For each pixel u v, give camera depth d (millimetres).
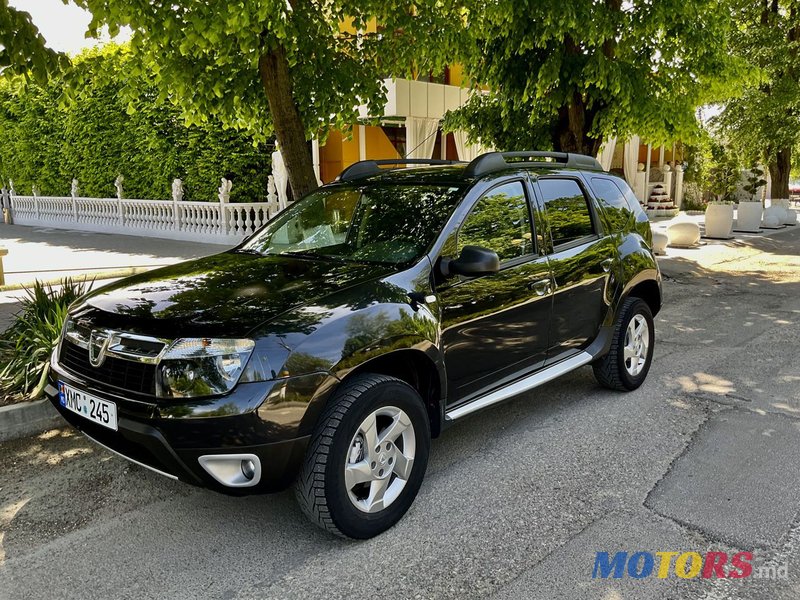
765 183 29266
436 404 3656
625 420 4789
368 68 7613
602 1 9125
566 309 4570
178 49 6562
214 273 3764
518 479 3873
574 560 3043
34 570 3021
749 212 18906
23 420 4543
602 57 8969
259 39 6141
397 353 3371
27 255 13547
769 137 18688
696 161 28953
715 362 6289
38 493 3766
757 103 18047
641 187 26094
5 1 4309
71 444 4430
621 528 3312
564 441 4422
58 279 10039
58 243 15945
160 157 16719
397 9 7047
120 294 3535
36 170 21422
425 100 15906
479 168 4184
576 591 2820
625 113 9734
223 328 2955
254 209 15297
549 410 5027
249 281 3545
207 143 15648
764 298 9562
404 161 5184
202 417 2820
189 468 2889
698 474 3898
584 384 5664
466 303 3764
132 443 3004
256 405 2832
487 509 3520
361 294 3309
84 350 3311
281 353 2914
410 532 3301
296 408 2906
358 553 3123
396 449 3332
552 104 9969
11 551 3182
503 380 4164
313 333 3020
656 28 9180
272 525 3396
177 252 13961
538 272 4309
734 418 4801
